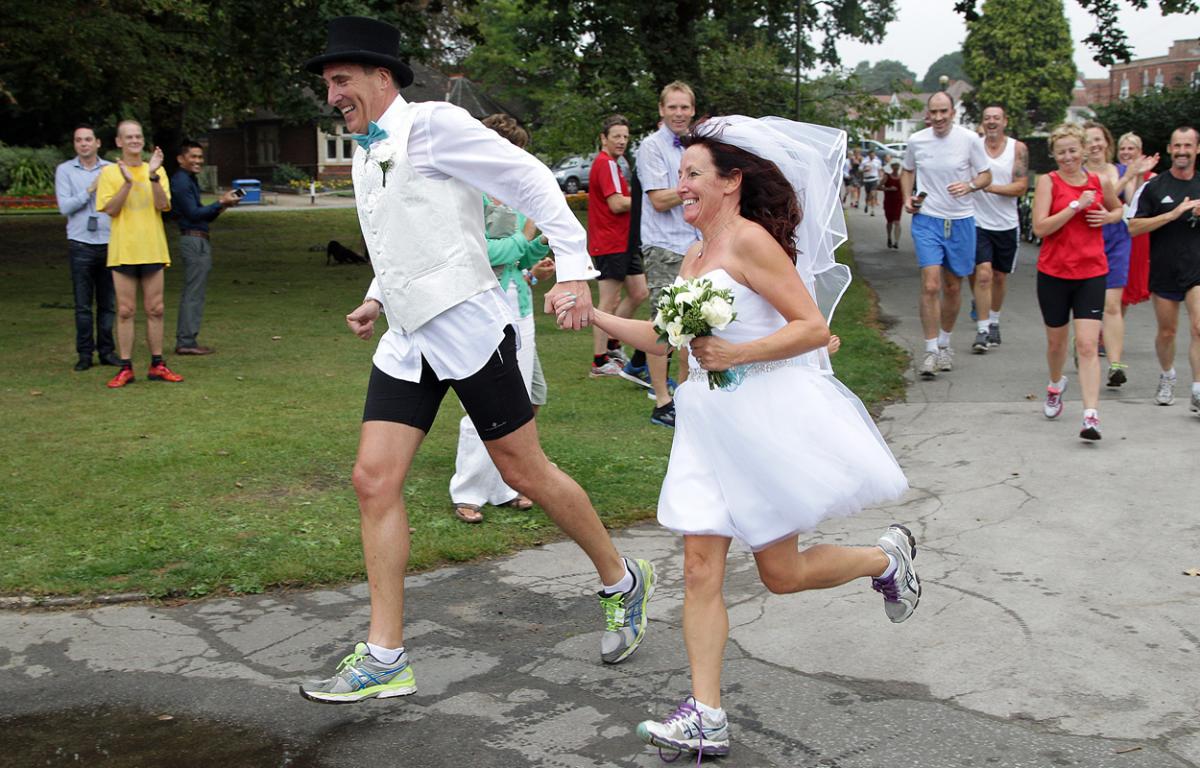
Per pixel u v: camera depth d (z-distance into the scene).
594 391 8.88
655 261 7.84
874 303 14.09
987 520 5.71
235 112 22.94
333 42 3.78
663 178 7.66
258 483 6.26
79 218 9.58
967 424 7.76
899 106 21.08
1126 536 5.39
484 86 45.41
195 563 5.03
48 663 4.18
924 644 4.23
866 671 4.02
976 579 4.89
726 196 3.56
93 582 4.84
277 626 4.51
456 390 3.87
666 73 19.33
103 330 9.97
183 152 10.43
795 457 3.43
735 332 3.52
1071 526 5.56
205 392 8.84
